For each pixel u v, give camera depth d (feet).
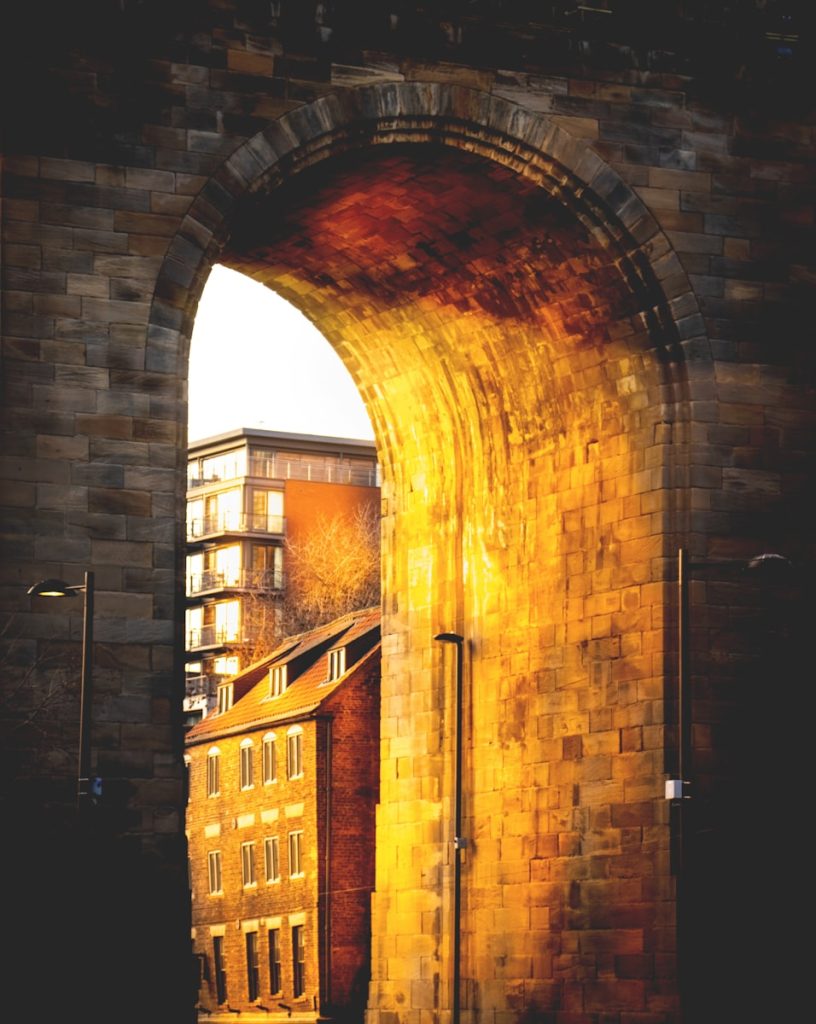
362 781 277.23
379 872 192.75
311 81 154.61
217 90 152.25
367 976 273.95
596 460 169.68
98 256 148.25
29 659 143.02
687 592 151.84
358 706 278.26
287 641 320.91
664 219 162.50
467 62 158.92
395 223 170.40
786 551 162.40
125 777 144.46
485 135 158.71
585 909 165.99
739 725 159.63
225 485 482.69
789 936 157.58
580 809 167.94
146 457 147.43
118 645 145.38
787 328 164.45
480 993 177.78
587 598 169.68
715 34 164.66
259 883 291.17
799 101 166.61
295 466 498.69
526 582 177.68
